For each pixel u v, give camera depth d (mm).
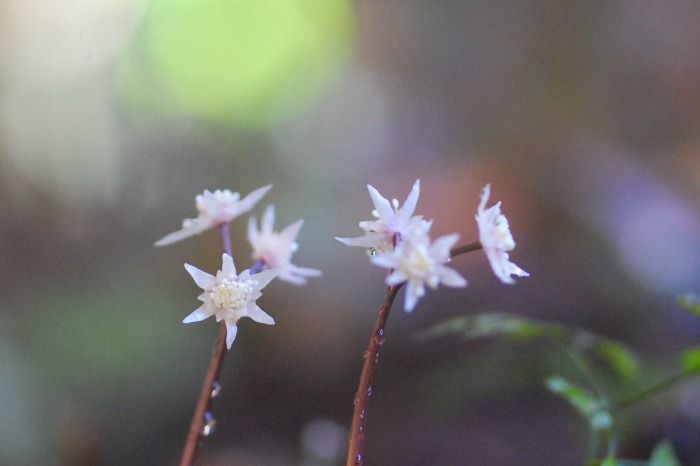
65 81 604
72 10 592
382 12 807
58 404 470
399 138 800
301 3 743
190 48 676
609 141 783
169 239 279
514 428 497
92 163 616
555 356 468
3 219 579
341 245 671
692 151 765
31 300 544
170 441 518
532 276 677
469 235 710
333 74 780
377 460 490
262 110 730
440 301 650
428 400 540
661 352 579
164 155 659
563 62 820
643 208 679
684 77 790
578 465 445
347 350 615
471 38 844
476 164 773
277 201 692
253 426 545
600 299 643
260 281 263
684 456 417
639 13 803
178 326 570
